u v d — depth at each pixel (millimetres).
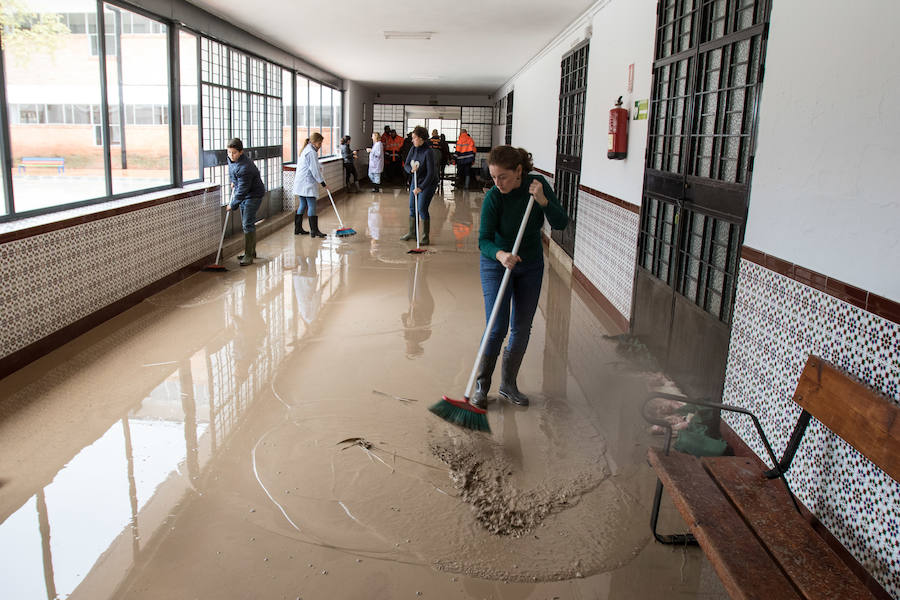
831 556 1811
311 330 4867
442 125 24047
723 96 3453
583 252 6926
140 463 2912
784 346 2629
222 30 7730
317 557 2311
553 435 3279
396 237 9344
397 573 2238
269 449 3070
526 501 2695
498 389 3854
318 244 8555
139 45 6418
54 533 2402
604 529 2521
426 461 3002
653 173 4598
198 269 6789
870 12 2137
